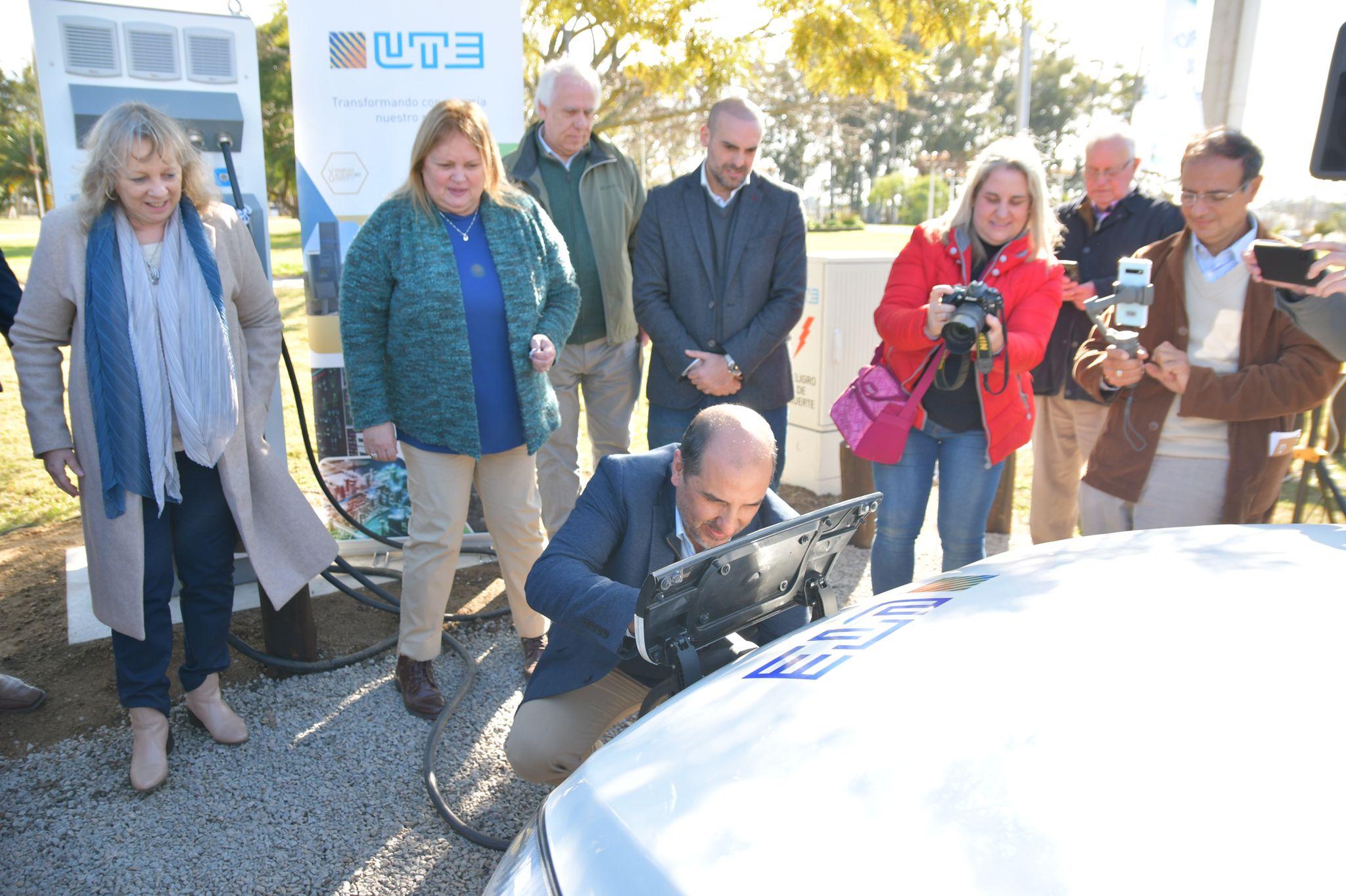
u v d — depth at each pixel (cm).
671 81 896
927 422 326
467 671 355
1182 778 118
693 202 379
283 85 1391
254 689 343
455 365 312
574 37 898
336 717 325
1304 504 391
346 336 317
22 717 323
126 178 256
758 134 359
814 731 141
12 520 516
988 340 293
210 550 295
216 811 275
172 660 362
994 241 316
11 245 2392
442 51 420
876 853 114
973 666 150
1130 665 143
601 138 423
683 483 204
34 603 411
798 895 110
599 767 151
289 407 770
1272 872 104
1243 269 271
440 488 322
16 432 688
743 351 375
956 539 333
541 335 325
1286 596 161
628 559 219
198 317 272
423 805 279
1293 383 264
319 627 392
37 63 347
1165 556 187
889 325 322
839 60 848
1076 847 110
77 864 252
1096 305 282
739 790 131
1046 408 426
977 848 112
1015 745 128
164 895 241
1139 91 612
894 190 6081
